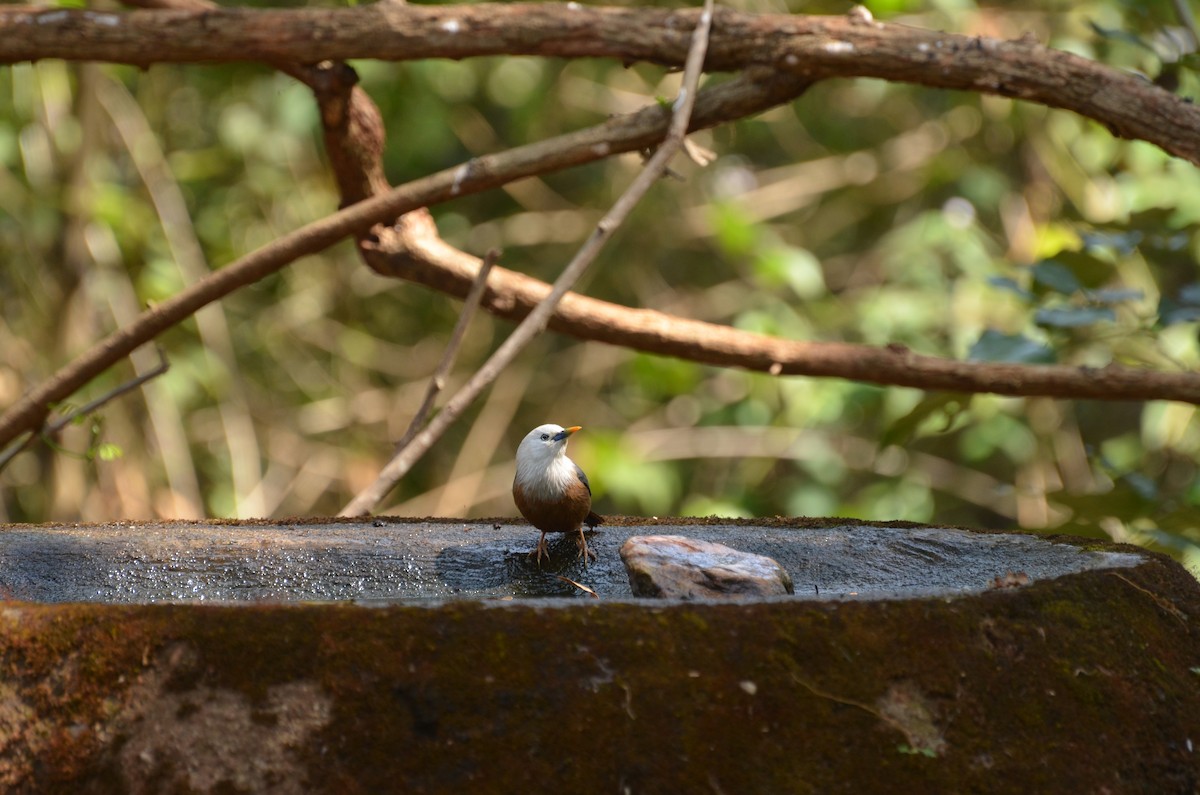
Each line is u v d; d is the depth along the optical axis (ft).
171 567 16.85
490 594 17.52
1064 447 48.55
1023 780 11.16
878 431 49.34
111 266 42.37
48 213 41.01
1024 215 47.60
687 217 51.08
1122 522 26.81
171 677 10.83
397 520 19.90
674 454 49.55
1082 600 12.41
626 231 51.60
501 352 21.08
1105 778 11.44
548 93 48.67
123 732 10.75
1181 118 19.51
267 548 17.19
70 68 42.01
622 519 19.49
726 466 54.03
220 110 49.49
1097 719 11.71
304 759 10.65
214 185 50.67
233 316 51.67
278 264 21.93
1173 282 40.52
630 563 14.66
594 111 51.31
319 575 17.15
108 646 10.91
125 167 46.98
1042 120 45.03
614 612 11.15
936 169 47.34
